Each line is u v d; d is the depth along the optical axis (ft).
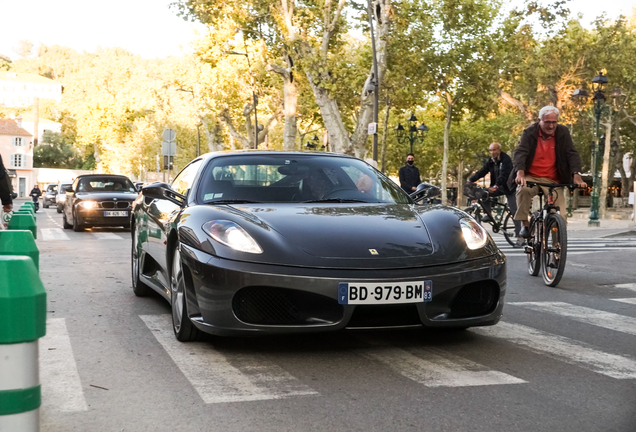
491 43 110.42
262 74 133.59
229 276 13.73
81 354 14.66
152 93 246.88
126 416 10.61
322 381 12.55
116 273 29.58
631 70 121.49
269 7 96.43
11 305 6.74
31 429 6.89
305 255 13.87
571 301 22.50
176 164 242.58
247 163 18.66
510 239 42.57
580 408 10.99
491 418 10.48
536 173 27.27
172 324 17.43
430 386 12.21
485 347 15.35
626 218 110.22
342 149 92.12
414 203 18.20
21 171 335.67
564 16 104.42
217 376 12.89
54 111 440.04
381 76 87.97
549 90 112.16
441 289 13.98
